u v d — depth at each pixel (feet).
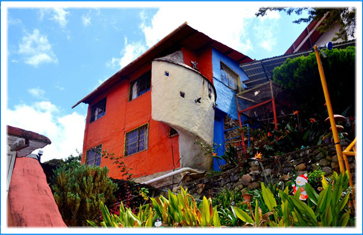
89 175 20.53
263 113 37.27
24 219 9.08
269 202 14.19
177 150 32.65
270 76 42.42
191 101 31.19
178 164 31.73
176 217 14.28
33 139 11.21
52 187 19.24
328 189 13.10
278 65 39.93
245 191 22.41
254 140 28.76
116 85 46.80
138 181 34.78
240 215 13.74
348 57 30.42
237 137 34.58
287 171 21.49
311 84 32.53
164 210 14.75
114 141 42.39
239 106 40.22
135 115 40.52
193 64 37.76
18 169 11.45
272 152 26.05
